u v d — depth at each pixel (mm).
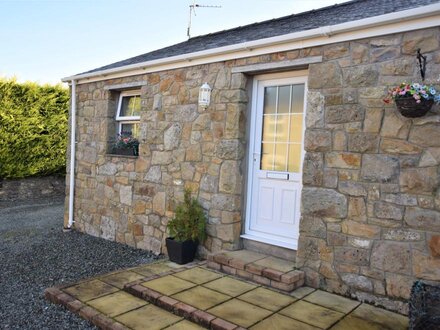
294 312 3088
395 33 3174
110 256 5117
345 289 3432
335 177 3508
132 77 5641
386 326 2875
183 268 4195
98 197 6203
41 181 10734
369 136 3309
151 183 5297
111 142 6152
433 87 2947
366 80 3330
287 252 4074
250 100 4441
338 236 3480
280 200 4230
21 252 5355
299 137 4113
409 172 3096
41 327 3025
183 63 4844
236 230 4383
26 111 9703
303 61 3734
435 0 3855
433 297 2627
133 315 3104
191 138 4797
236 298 3350
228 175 4383
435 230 2961
